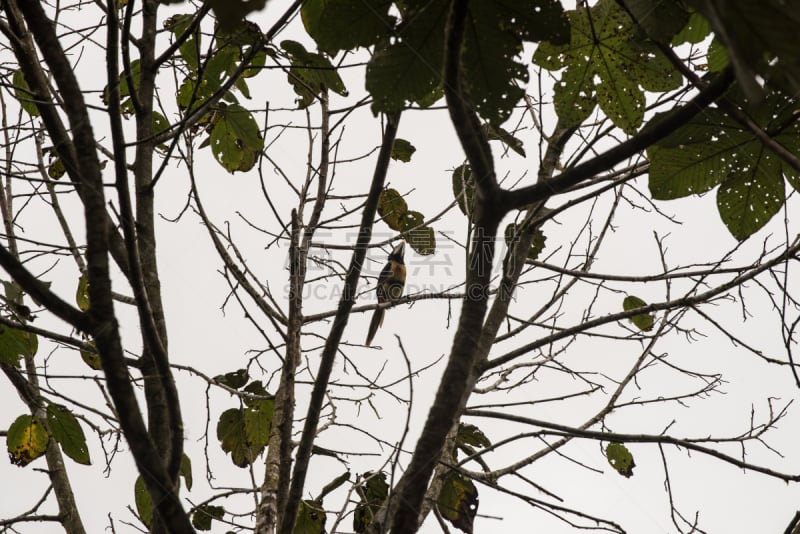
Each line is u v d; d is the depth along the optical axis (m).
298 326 4.92
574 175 2.62
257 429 5.34
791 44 1.32
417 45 2.60
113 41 3.24
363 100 4.62
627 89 3.38
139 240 4.25
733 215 3.29
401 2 2.69
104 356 2.73
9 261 2.64
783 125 2.89
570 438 4.92
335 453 5.28
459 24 2.26
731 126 2.97
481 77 2.62
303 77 4.54
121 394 2.73
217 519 4.73
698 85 2.64
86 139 2.92
